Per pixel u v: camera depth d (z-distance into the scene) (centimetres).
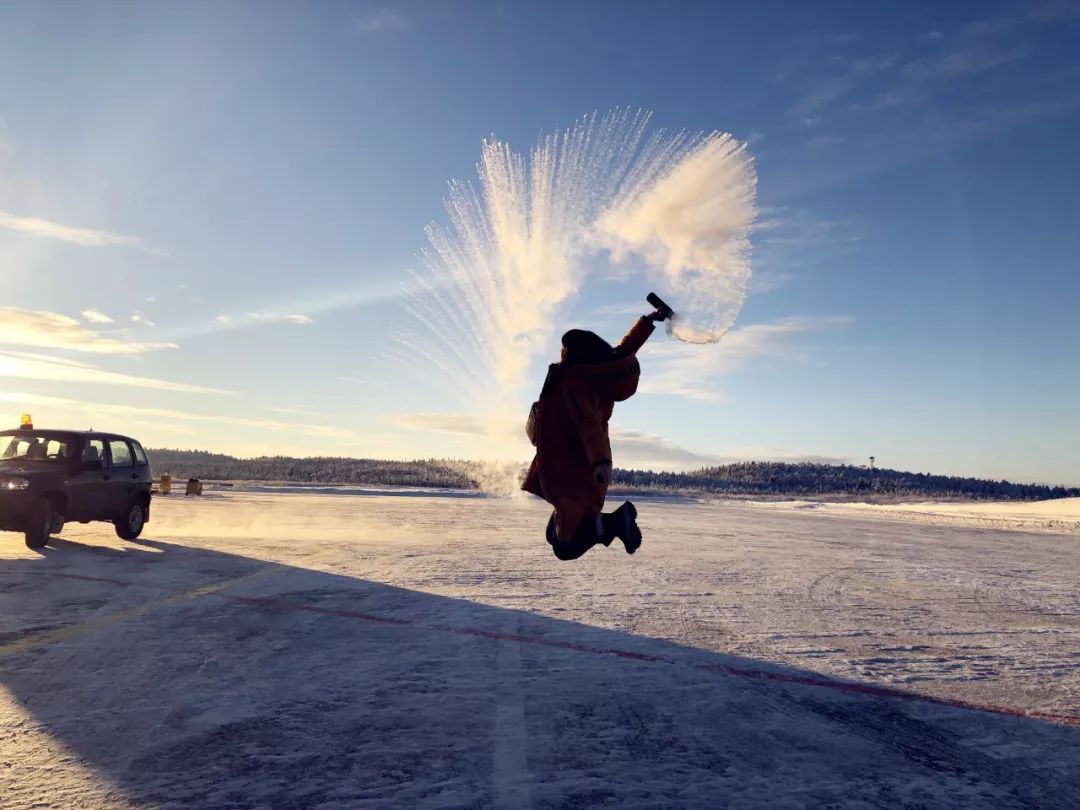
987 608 947
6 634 659
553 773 375
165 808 326
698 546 1720
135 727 431
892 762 410
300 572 1088
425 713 465
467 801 338
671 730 448
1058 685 582
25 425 1391
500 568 1189
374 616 770
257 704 477
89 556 1204
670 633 725
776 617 833
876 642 719
